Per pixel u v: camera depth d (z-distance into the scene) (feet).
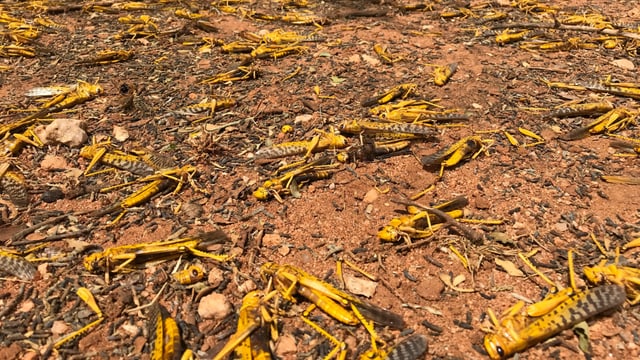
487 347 0.56
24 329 0.59
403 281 0.67
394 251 0.71
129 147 0.94
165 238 0.73
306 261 0.69
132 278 0.66
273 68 1.25
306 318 0.61
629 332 0.59
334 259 0.70
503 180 0.85
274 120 1.03
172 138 0.97
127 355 0.57
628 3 1.76
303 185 0.84
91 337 0.59
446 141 0.96
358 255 0.70
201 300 0.63
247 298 0.61
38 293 0.64
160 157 0.90
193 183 0.83
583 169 0.88
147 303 0.63
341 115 1.03
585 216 0.77
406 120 0.99
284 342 0.58
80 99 1.08
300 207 0.79
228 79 1.18
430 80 1.19
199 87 1.16
